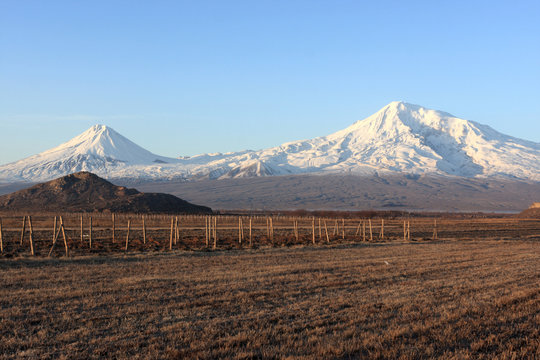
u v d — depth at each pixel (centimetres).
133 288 1822
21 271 2275
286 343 1145
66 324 1305
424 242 4806
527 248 3938
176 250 3566
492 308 1521
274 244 4344
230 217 11038
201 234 5756
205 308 1495
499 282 2011
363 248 3938
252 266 2542
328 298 1650
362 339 1172
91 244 3841
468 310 1471
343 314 1426
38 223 7294
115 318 1369
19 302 1565
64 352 1080
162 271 2330
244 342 1155
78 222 7819
